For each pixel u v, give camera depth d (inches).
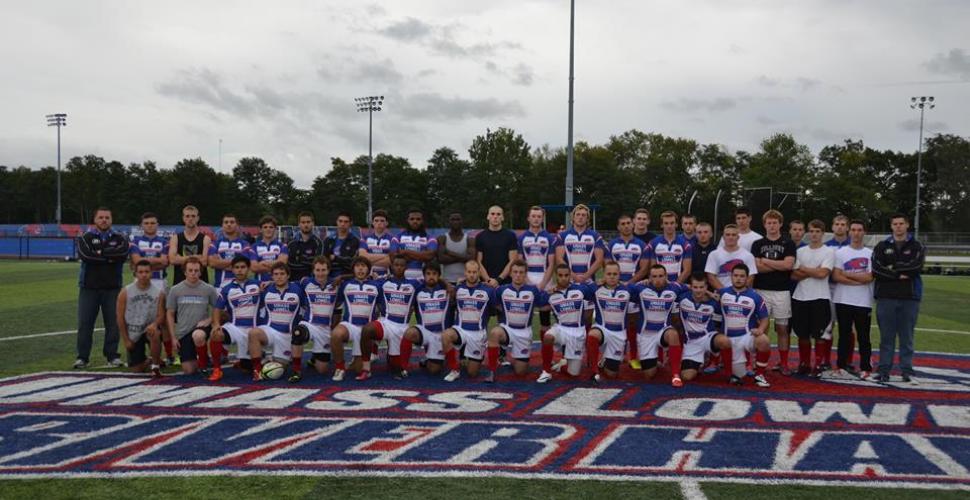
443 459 159.8
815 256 264.1
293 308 256.7
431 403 214.8
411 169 2691.9
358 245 321.1
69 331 368.5
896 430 187.5
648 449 168.7
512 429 185.5
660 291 258.2
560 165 2306.8
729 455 164.6
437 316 259.6
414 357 302.8
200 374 258.8
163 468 152.6
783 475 150.8
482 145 2682.1
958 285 780.0
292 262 308.2
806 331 265.6
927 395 231.3
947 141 2479.1
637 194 2306.8
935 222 2470.5
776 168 2445.9
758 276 271.0
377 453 163.9
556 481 146.0
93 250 268.7
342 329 250.4
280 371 251.0
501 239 295.4
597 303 262.1
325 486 142.2
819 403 218.7
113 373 260.5
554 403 216.2
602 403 216.7
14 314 439.2
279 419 193.8
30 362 284.2
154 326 250.5
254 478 146.6
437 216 2593.5
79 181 2812.5
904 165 2645.2
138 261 271.9
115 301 278.5
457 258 300.8
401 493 138.5
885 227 2498.8
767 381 252.1
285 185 3267.7
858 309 260.4
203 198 2645.2
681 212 2625.5
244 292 255.8
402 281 261.3
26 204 2874.0
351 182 2667.3
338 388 236.7
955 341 361.4
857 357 319.9
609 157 2359.7
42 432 180.1
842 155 2566.4
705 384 249.1
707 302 253.6
